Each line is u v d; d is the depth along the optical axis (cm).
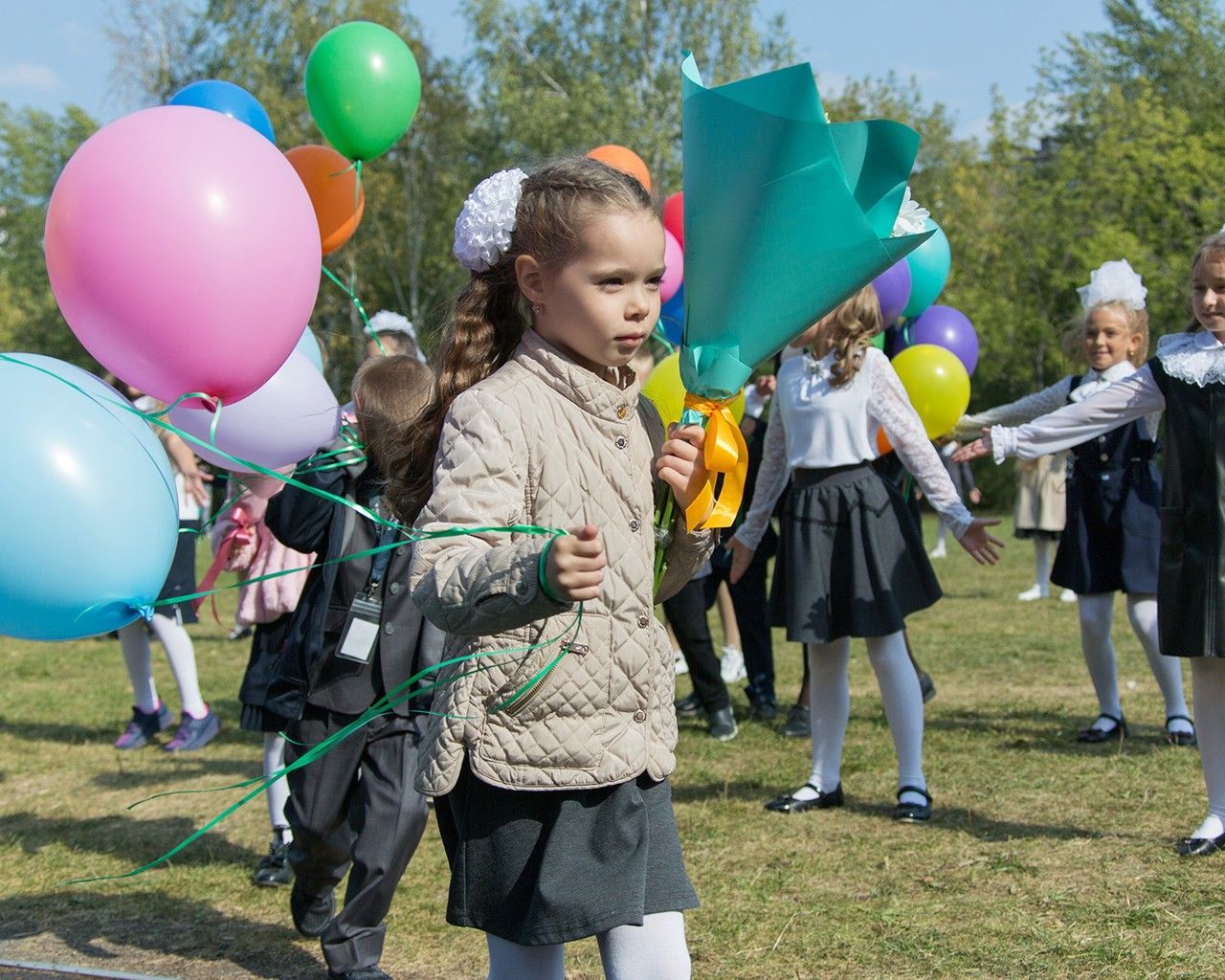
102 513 238
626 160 474
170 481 261
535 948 211
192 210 248
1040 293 2572
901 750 444
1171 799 443
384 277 3100
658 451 232
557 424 210
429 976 333
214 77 2820
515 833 207
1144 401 396
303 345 384
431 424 226
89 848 450
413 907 384
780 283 212
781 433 470
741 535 473
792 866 393
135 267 246
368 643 327
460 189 3014
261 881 409
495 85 2777
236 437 325
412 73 432
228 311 251
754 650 638
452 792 215
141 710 618
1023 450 411
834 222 206
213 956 351
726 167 209
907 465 446
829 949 327
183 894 402
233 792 527
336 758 328
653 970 209
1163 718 583
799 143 203
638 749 212
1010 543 1720
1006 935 329
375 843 317
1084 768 491
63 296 255
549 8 2789
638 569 215
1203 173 2391
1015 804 448
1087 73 3312
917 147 210
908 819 434
